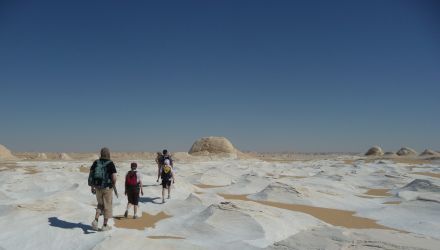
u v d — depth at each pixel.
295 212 10.50
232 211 9.21
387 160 49.31
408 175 24.02
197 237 8.05
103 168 7.89
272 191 14.44
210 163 42.66
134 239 6.86
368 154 69.94
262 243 7.57
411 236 6.24
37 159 55.47
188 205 11.40
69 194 13.61
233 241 7.63
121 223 9.38
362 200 14.34
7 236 7.55
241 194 16.19
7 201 12.01
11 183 17.64
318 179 21.86
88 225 8.25
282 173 28.58
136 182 10.08
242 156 59.00
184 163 40.22
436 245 5.73
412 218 10.87
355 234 6.14
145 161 44.75
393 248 5.47
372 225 10.11
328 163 47.03
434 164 41.72
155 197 13.04
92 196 13.53
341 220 10.73
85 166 33.91
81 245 7.07
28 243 7.22
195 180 20.95
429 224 9.98
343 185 18.70
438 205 11.72
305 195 13.77
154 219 10.08
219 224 8.57
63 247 7.03
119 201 12.12
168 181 12.45
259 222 8.59
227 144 59.38
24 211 9.14
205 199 11.96
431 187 15.40
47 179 18.44
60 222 8.30
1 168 31.64
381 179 22.56
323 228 6.61
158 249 6.52
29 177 19.55
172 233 8.38
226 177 22.38
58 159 56.88
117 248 6.46
